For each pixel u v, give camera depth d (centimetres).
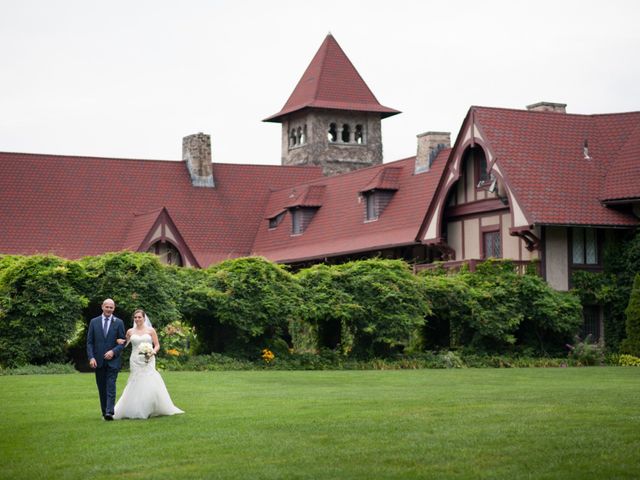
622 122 4634
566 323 4069
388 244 4962
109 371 1936
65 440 1681
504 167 4288
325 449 1518
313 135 8162
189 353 3788
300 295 3809
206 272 3841
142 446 1602
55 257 3522
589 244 4316
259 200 6419
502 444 1515
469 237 4588
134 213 5997
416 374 3106
